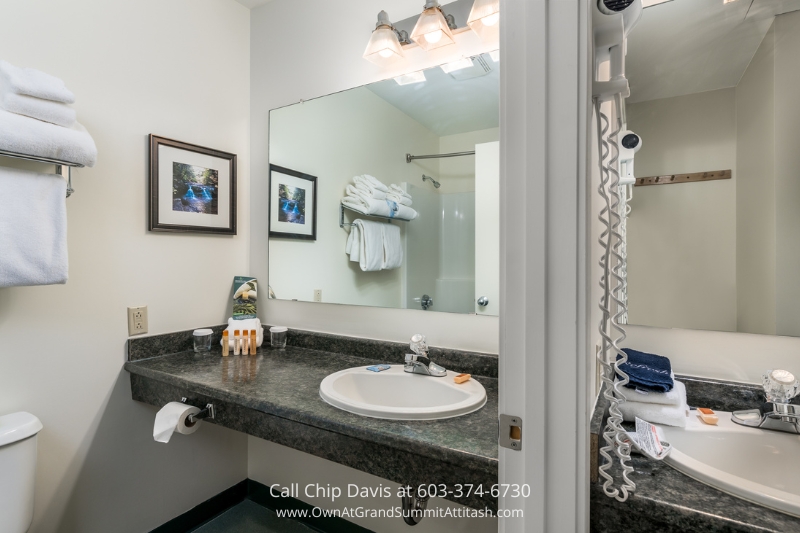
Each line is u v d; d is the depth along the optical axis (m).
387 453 0.99
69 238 1.39
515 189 0.62
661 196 1.24
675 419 0.96
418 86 1.58
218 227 1.87
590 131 0.59
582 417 0.59
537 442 0.62
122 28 1.53
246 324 1.82
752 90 1.14
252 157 2.02
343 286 1.76
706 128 1.19
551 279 0.60
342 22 1.74
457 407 1.08
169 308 1.70
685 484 0.74
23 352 1.29
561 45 0.58
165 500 1.68
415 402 1.35
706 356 1.19
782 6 1.10
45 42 1.33
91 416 1.46
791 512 0.65
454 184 1.52
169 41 1.69
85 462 1.44
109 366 1.51
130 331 1.57
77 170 1.41
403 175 1.62
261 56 1.99
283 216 1.92
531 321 0.62
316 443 1.09
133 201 1.57
